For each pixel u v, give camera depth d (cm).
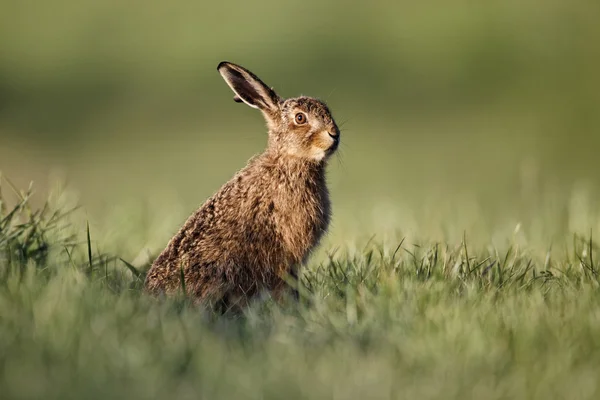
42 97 7144
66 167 5619
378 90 7094
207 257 2070
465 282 1919
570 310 1686
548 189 4659
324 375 1420
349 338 1602
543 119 6594
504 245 2462
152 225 2911
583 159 5944
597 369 1462
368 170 5412
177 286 2034
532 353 1505
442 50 7638
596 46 7569
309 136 2225
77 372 1384
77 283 1802
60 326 1533
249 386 1366
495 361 1483
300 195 2188
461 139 6222
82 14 8462
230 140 6294
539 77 7219
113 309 1659
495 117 6662
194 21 8169
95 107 7044
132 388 1342
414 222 2850
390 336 1589
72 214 2708
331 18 8094
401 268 2047
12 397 1308
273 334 1619
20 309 1623
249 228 2105
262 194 2136
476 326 1595
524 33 7819
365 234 2700
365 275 2005
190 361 1452
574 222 2711
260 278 2123
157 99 7088
